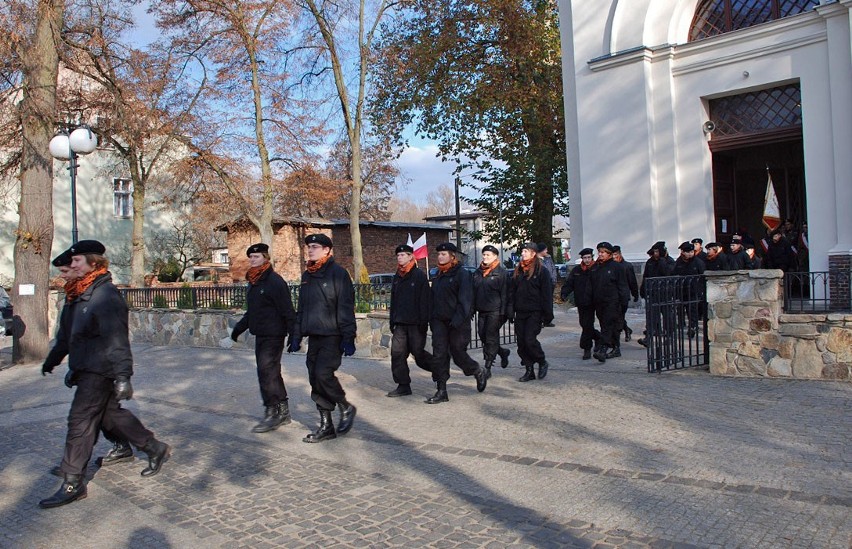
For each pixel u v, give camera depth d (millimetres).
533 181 25766
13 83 15398
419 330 8266
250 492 5191
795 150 20688
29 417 8453
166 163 26797
